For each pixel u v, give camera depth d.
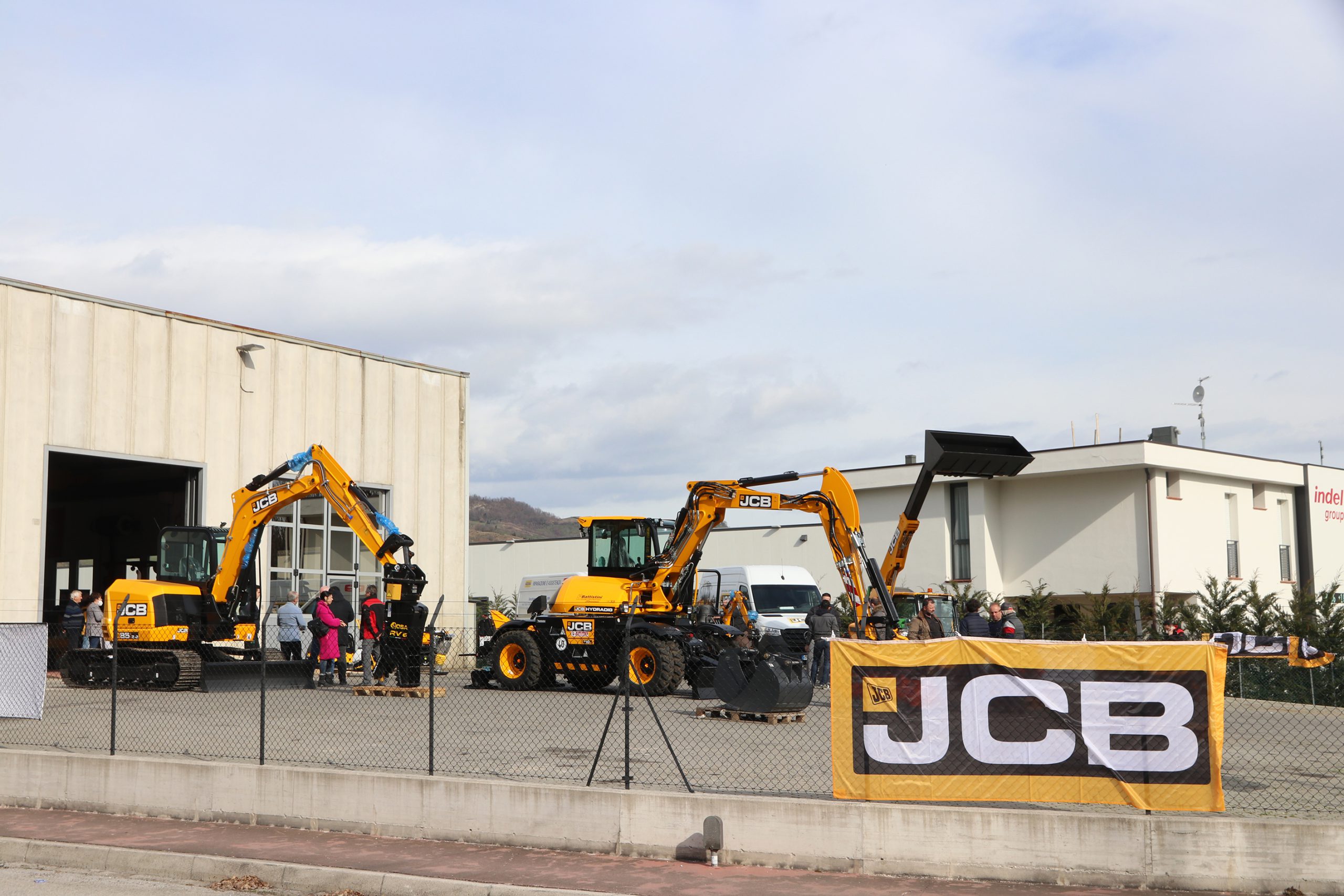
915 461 43.03
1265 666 25.86
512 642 22.52
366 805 10.36
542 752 13.52
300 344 28.52
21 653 14.18
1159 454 38.03
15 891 8.80
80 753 12.12
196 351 26.36
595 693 21.50
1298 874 8.24
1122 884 8.44
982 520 40.66
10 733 14.22
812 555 45.47
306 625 26.41
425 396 31.44
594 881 8.59
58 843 9.91
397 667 20.52
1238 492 41.62
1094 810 9.66
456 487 32.00
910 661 9.30
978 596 38.41
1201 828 8.38
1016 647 9.17
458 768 12.14
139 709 17.66
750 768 12.10
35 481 23.17
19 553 22.81
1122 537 38.69
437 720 16.72
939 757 9.22
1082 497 39.69
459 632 30.12
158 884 9.12
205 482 26.25
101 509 30.52
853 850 8.90
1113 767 8.98
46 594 31.77
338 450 29.16
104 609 22.86
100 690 21.14
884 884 8.53
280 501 21.62
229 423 26.91
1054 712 9.09
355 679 24.12
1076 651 9.09
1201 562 39.75
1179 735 8.91
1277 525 43.19
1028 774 9.10
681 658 20.61
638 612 21.59
